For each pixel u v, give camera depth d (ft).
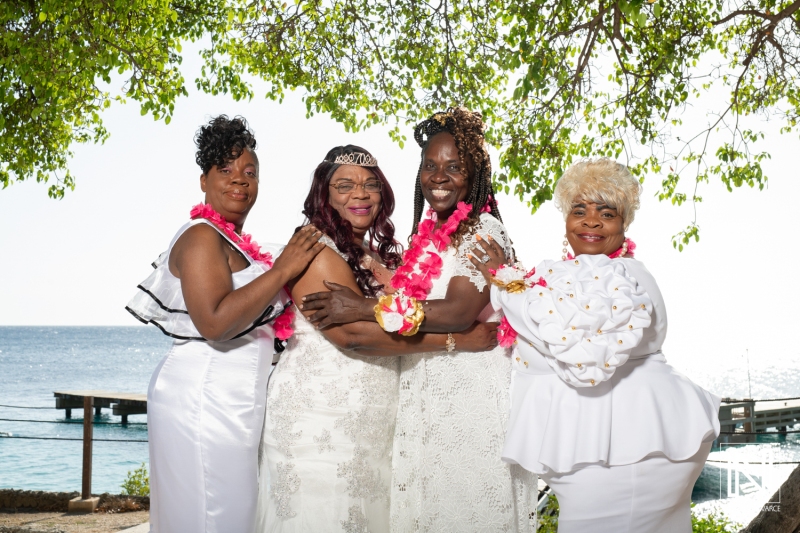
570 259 7.68
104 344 389.19
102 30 24.90
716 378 240.32
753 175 25.43
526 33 21.93
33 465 61.77
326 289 8.79
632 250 8.35
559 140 23.71
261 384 9.11
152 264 9.18
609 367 7.05
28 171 33.47
